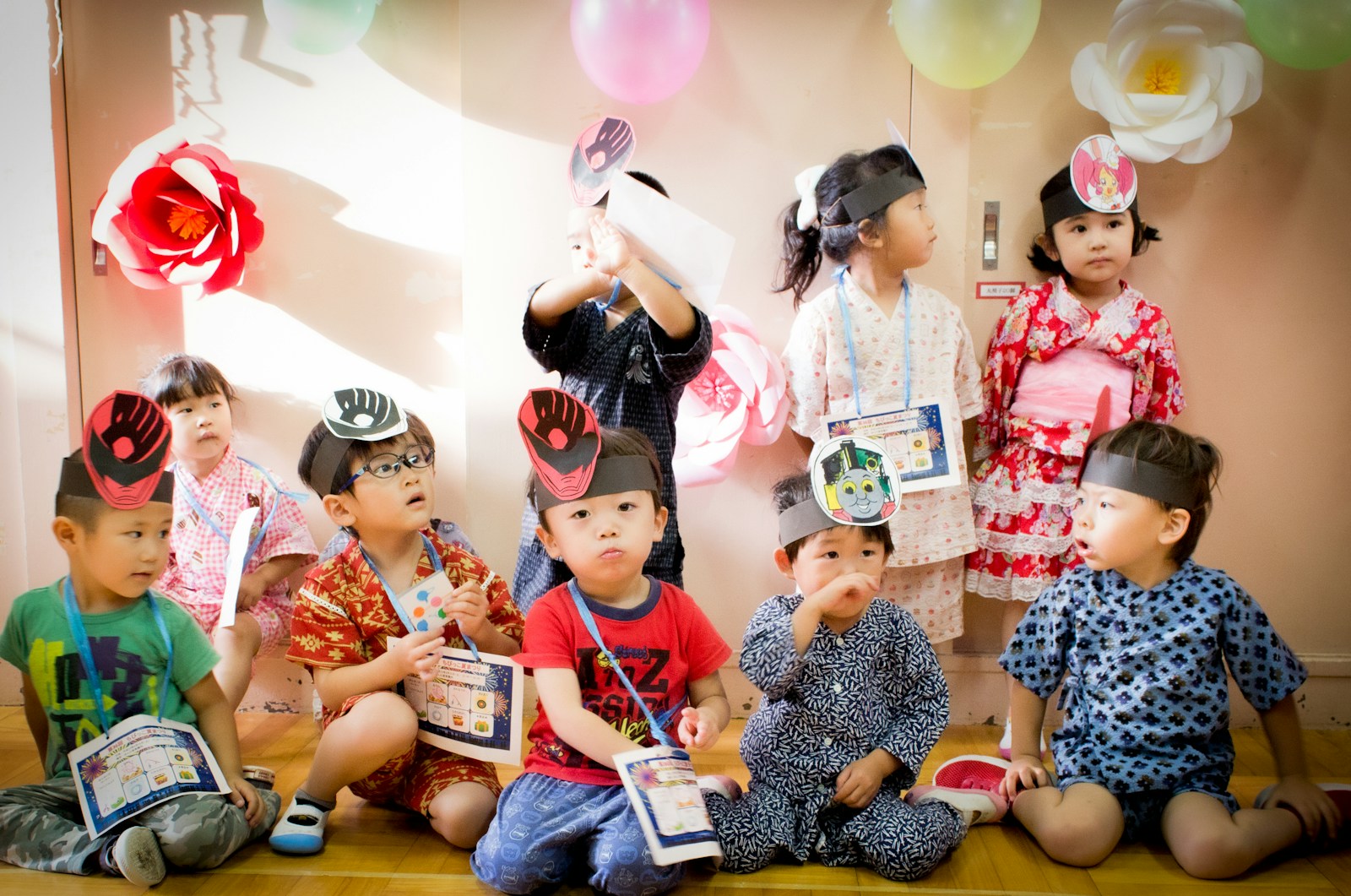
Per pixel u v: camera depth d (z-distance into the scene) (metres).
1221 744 1.85
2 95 2.38
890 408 2.20
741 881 1.69
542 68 2.36
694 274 1.84
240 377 2.51
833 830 1.76
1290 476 2.45
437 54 2.43
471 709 1.79
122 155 2.46
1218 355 2.43
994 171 2.40
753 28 2.36
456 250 2.47
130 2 2.43
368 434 1.79
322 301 2.49
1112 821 1.74
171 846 1.64
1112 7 2.36
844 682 1.79
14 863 1.69
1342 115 2.37
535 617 1.77
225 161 2.38
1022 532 2.31
